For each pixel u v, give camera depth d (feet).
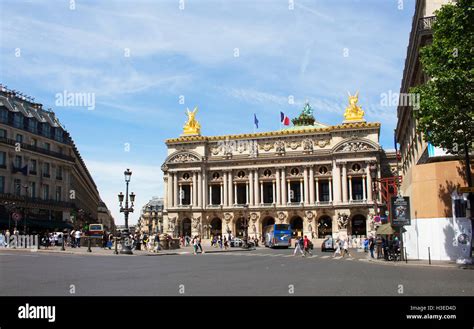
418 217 135.74
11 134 263.08
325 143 400.06
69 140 328.08
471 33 92.99
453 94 94.43
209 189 427.74
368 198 373.81
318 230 395.96
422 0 149.18
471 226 110.52
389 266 115.44
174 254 188.85
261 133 415.85
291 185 417.08
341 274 89.40
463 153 120.78
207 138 428.97
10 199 250.57
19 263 109.09
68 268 97.09
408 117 214.28
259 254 197.47
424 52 101.09
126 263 119.24
